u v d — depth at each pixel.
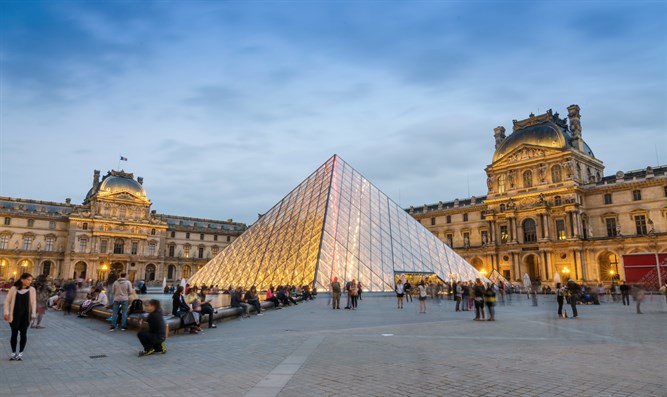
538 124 104.19
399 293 35.56
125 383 10.78
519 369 12.09
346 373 11.70
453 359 13.55
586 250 91.56
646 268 75.31
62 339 18.58
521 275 97.56
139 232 135.00
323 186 57.94
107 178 136.25
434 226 122.50
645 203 88.31
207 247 154.62
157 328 14.82
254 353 14.83
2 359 13.99
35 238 124.44
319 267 45.31
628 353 14.57
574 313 28.42
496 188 106.81
